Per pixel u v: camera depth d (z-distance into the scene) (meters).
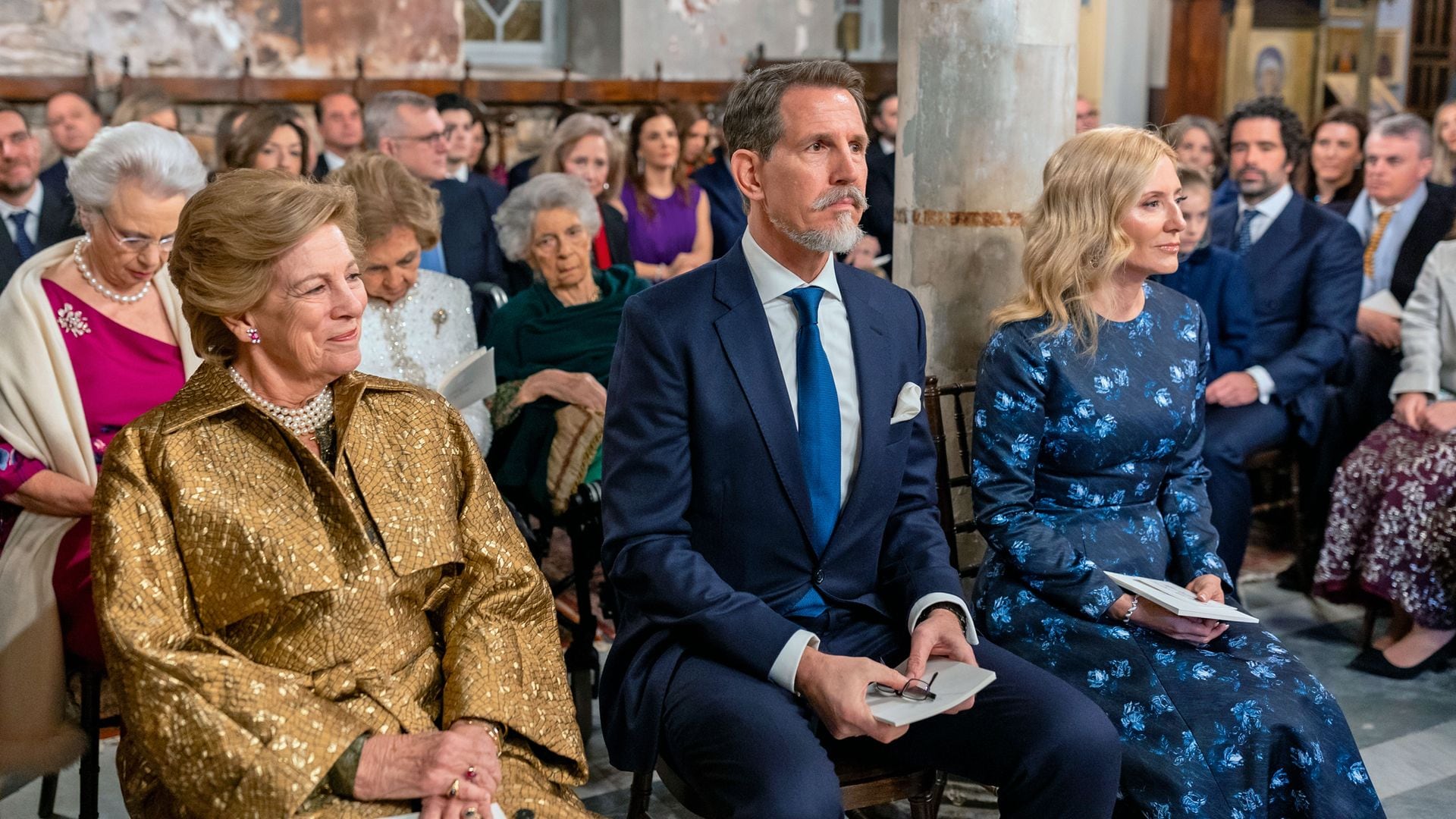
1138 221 2.65
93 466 2.56
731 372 2.26
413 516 1.97
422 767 1.77
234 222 1.83
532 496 3.29
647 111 5.83
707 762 2.07
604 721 2.29
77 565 2.50
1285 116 4.58
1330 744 2.41
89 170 2.48
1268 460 4.26
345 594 1.88
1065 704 2.15
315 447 1.96
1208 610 2.41
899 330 2.42
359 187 3.03
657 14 7.61
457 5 7.08
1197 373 2.81
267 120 4.94
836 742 2.26
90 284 2.61
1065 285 2.68
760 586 2.32
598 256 5.00
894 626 2.36
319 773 1.73
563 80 7.31
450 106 5.80
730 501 2.28
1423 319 3.85
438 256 4.67
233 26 6.59
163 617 1.78
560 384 3.29
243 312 1.87
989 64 3.00
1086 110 6.03
